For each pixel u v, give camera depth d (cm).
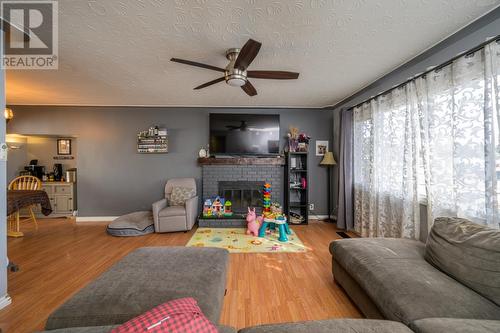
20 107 427
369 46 209
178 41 201
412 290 124
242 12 162
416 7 158
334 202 447
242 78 211
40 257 269
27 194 307
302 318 164
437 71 206
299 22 174
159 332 73
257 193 448
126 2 151
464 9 159
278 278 220
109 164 440
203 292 123
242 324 158
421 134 221
